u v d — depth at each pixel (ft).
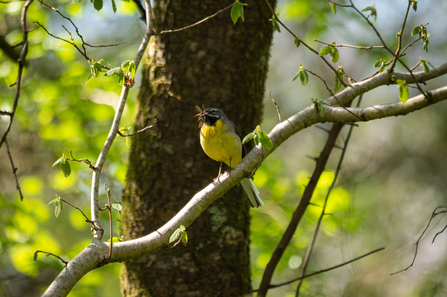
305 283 38.01
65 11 42.32
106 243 16.67
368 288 47.32
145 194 23.99
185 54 24.79
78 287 37.96
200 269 23.18
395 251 50.34
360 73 68.64
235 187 24.72
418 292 44.88
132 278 23.47
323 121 21.71
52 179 47.14
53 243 38.47
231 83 24.82
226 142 23.40
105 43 54.24
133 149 25.14
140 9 32.68
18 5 40.24
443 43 61.11
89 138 43.45
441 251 50.80
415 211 58.44
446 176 59.47
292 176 51.49
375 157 61.77
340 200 38.83
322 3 47.78
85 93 43.96
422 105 19.39
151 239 17.63
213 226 23.73
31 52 40.73
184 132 24.30
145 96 25.23
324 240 45.27
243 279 23.93
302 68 18.60
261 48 25.82
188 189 23.89
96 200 17.66
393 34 58.95
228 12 25.04
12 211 41.34
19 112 42.83
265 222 41.57
